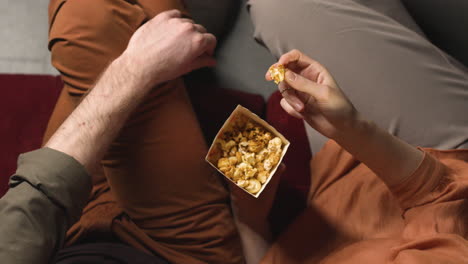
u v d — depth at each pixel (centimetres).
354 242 121
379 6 143
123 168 123
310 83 107
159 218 125
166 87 124
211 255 126
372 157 111
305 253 124
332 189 127
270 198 125
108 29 122
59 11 123
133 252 120
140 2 127
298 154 151
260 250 131
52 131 137
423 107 132
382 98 133
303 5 135
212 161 115
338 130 109
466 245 104
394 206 122
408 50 132
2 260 100
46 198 104
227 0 161
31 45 185
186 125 125
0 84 167
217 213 127
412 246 107
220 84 167
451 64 133
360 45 133
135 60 116
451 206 111
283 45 139
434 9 147
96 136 111
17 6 188
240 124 117
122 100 114
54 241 104
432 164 113
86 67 122
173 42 118
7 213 102
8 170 160
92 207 129
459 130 131
